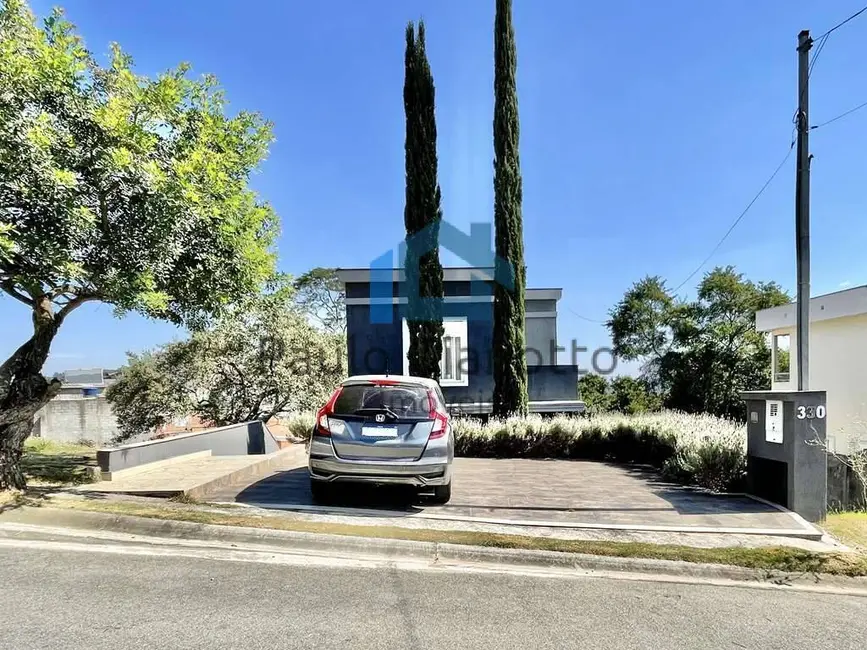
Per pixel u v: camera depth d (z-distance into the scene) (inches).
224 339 690.8
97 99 273.7
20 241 229.1
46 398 288.0
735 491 311.6
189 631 138.4
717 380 863.7
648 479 355.3
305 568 189.3
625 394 922.1
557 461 450.6
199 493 291.3
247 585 171.5
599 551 205.9
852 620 158.9
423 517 251.3
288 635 137.7
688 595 175.5
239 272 319.0
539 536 223.9
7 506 254.7
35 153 222.2
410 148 574.2
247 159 340.2
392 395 268.4
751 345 856.9
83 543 213.3
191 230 284.4
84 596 159.8
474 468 405.4
